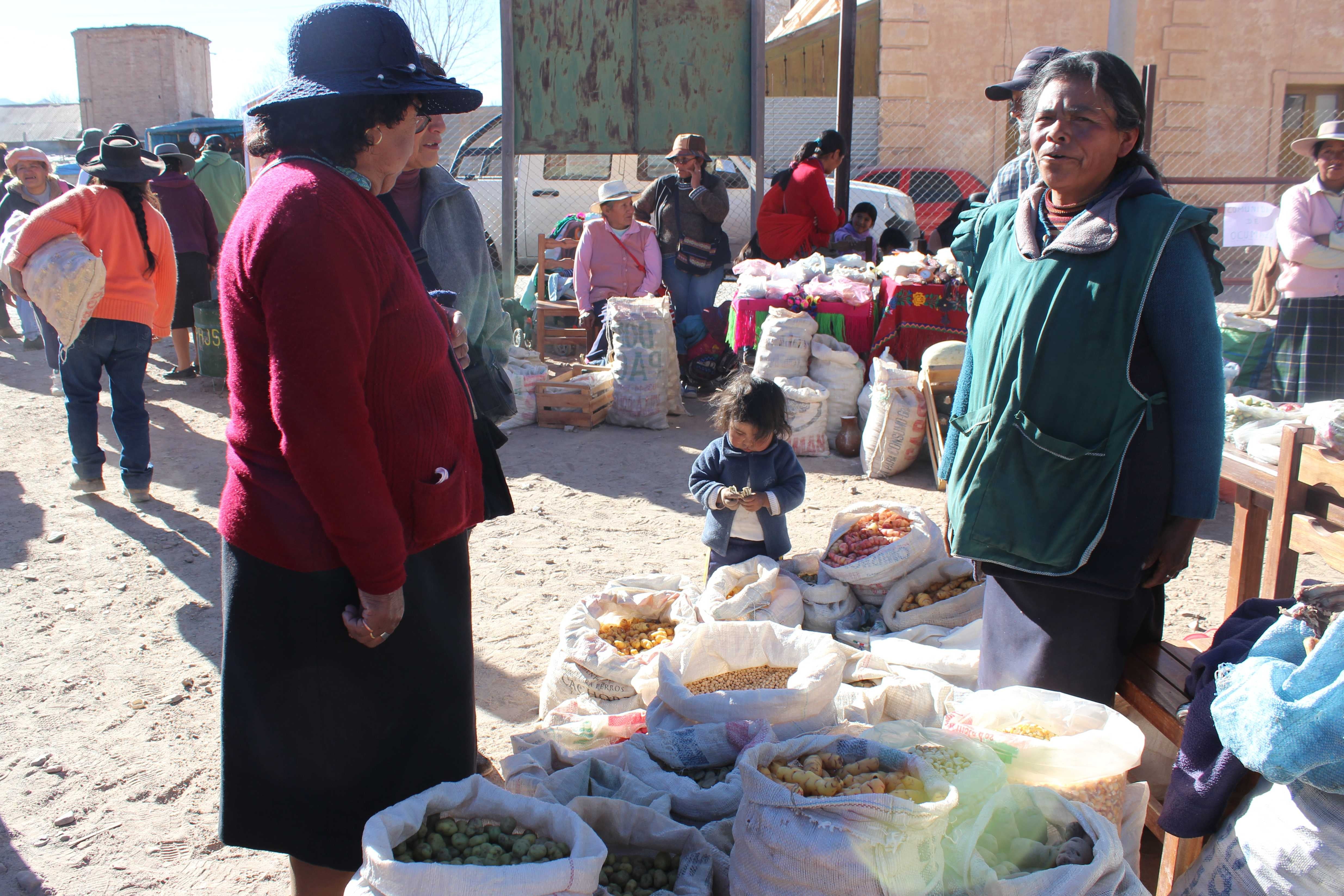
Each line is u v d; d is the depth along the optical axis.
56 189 8.94
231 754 2.04
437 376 2.03
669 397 7.73
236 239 1.82
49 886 2.68
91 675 3.83
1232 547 3.26
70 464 6.52
